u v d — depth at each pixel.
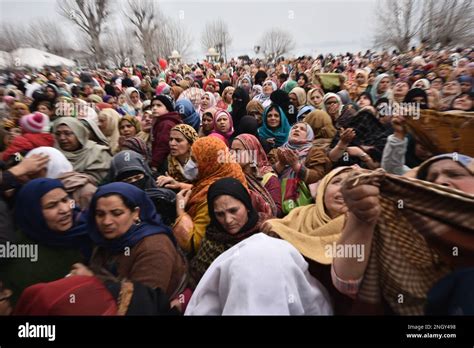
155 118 3.28
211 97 5.07
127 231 1.59
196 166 2.19
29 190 1.64
